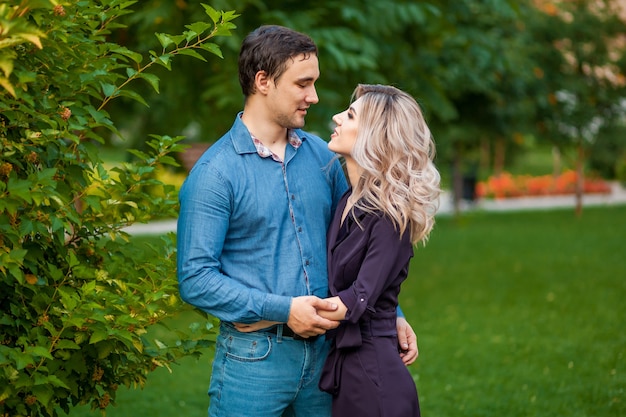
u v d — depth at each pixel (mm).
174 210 3127
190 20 6152
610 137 15531
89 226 2887
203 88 6973
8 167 2406
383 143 2645
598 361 5945
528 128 14414
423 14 6836
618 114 15414
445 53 8984
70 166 2713
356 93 2799
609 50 14750
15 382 2383
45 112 2562
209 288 2512
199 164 2613
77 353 2629
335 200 2885
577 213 16500
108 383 2910
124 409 4988
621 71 14773
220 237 2555
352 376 2635
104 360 2818
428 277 9672
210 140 8109
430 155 2764
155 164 3104
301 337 2648
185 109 7773
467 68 9852
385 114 2670
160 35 2686
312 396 2738
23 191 2258
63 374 2613
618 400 5059
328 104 6754
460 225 15000
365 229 2629
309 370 2688
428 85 7969
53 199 2539
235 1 6082
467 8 7895
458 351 6324
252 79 2637
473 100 13117
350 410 2643
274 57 2568
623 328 6910
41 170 2629
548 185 22016
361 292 2562
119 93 2758
